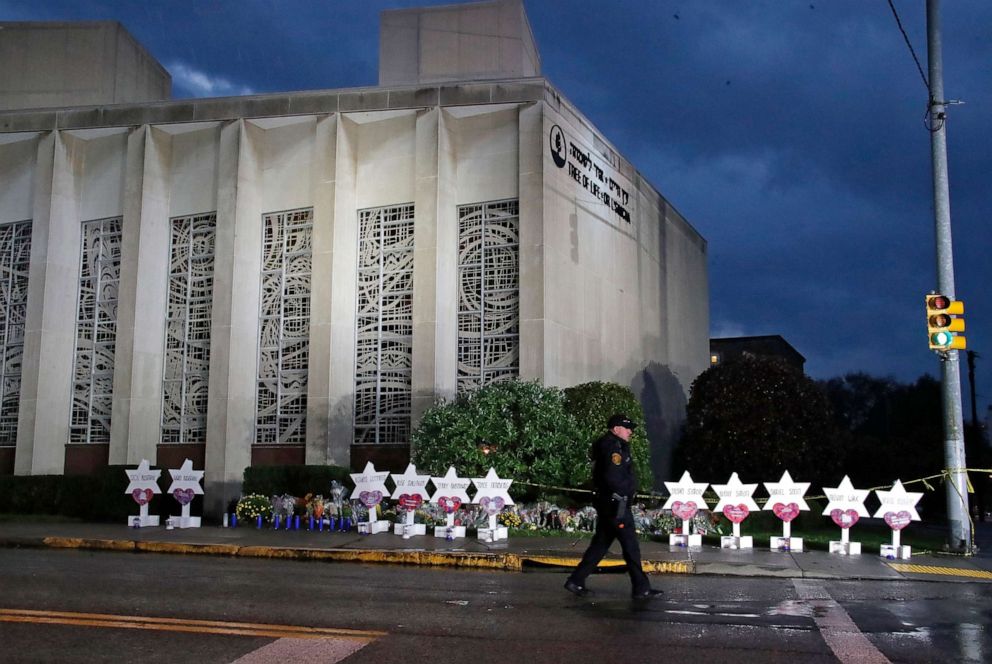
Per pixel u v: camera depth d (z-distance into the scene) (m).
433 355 19.89
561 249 20.69
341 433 20.61
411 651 6.30
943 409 14.08
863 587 10.09
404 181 21.39
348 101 21.44
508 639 6.75
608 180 23.95
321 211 21.28
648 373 26.11
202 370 22.22
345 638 6.71
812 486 21.30
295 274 21.81
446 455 16.48
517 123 20.69
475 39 22.70
